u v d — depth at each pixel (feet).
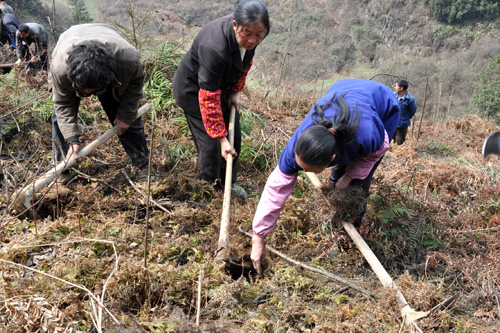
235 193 12.04
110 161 13.01
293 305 7.90
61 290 7.26
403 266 10.10
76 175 11.59
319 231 10.48
